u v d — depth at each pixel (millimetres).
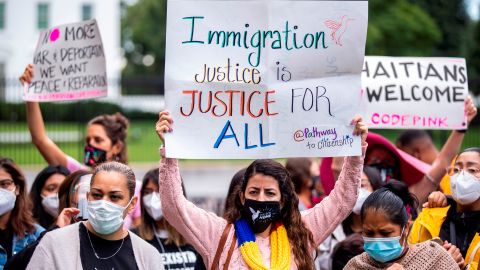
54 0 47500
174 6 4613
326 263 6164
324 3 4641
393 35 36250
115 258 4391
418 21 36625
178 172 4605
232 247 4508
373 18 36125
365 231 4445
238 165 21875
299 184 7125
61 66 6898
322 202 4793
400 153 6621
